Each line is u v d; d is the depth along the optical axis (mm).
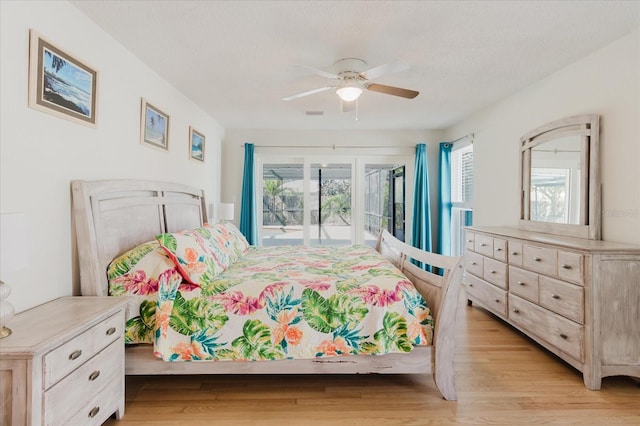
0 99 1426
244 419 1732
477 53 2465
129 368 1860
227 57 2525
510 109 3477
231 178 4996
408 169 5145
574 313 2113
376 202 5199
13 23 1477
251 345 1857
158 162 2871
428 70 2785
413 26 2080
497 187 3729
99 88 2068
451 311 1885
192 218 3340
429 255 2193
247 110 3986
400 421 1722
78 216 1825
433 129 5062
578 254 2084
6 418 1120
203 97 3488
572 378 2139
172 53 2453
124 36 2197
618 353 2000
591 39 2268
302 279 2070
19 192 1521
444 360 1890
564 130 2719
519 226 3316
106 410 1556
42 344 1156
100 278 1860
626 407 1834
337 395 1963
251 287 1953
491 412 1796
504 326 3047
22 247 1203
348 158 5129
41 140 1636
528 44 2328
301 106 3830
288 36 2207
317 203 5168
